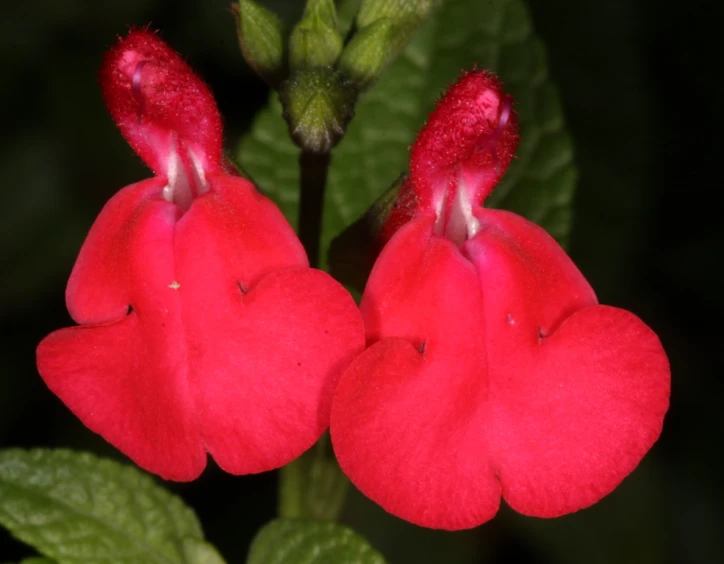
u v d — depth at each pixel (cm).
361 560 14
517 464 13
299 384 13
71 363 13
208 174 13
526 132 16
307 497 15
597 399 13
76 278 13
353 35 14
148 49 13
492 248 13
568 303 13
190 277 13
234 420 13
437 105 14
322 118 14
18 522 14
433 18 17
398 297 13
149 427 13
